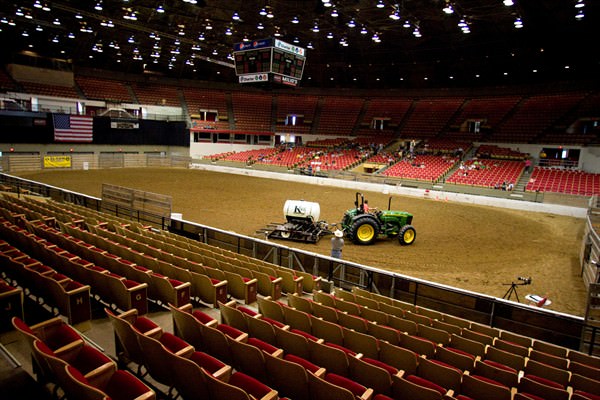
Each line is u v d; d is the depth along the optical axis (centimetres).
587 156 3108
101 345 552
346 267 960
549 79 3897
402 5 2245
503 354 571
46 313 626
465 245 1507
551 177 2809
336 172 3316
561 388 487
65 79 3869
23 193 1852
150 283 700
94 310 661
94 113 3962
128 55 3984
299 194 2547
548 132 3506
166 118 4172
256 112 4888
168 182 2844
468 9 2264
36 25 3028
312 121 4828
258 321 549
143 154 3950
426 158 3562
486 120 3975
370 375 459
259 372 455
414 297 877
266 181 3139
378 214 1500
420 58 3756
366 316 713
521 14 2317
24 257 705
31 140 3231
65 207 1491
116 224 1221
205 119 4653
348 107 4881
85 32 3216
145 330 492
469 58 3584
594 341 718
